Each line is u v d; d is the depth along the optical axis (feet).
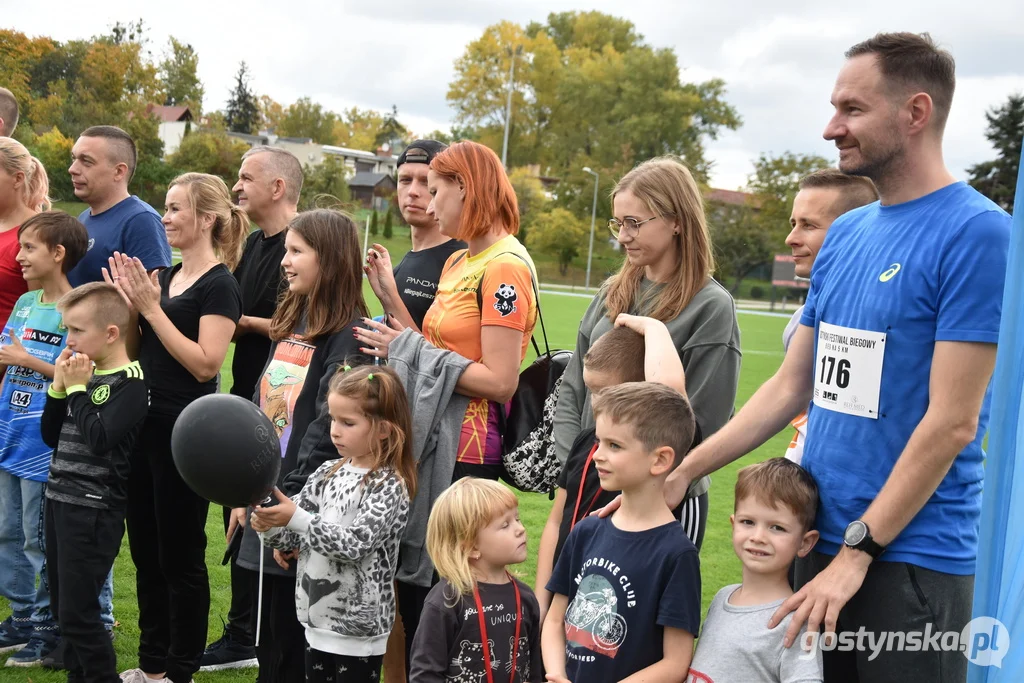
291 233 12.31
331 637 10.67
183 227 13.96
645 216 10.59
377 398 10.84
